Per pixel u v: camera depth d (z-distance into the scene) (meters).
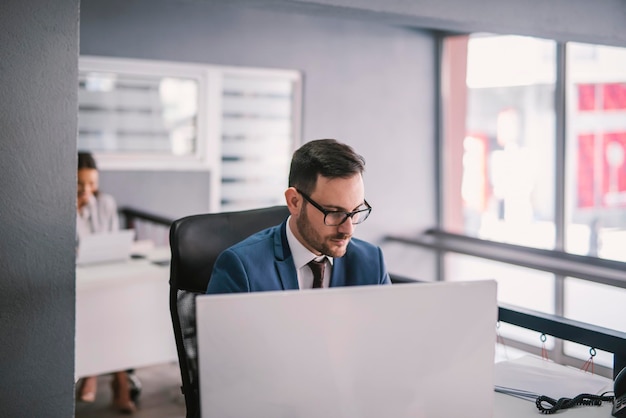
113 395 3.94
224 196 5.90
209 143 5.75
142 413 3.87
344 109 6.18
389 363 1.19
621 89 4.98
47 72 1.63
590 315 5.25
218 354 1.12
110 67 5.24
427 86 6.54
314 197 1.59
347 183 1.58
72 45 1.65
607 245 5.20
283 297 1.14
